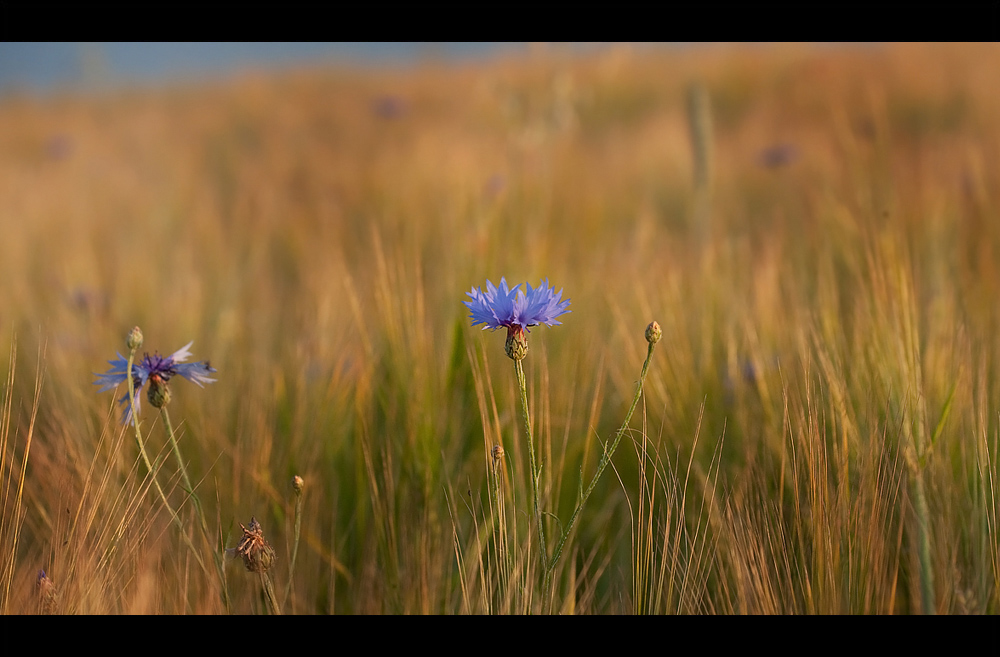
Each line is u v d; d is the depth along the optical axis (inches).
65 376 117.3
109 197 269.4
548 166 213.0
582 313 126.3
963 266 130.3
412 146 293.6
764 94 356.5
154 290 170.6
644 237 170.4
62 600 72.8
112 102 525.3
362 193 241.8
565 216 193.9
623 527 94.3
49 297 171.3
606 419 111.7
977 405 87.5
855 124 264.7
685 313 127.2
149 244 207.9
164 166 310.8
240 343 137.0
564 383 103.2
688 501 91.6
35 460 92.3
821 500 73.5
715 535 79.4
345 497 103.5
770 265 131.7
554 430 99.4
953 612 72.8
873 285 102.5
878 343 95.9
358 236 199.5
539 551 75.9
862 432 85.7
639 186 255.6
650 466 96.6
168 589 81.9
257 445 101.0
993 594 73.9
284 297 168.4
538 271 131.5
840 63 344.5
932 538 77.7
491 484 83.7
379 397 108.7
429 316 118.8
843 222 151.3
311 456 102.6
